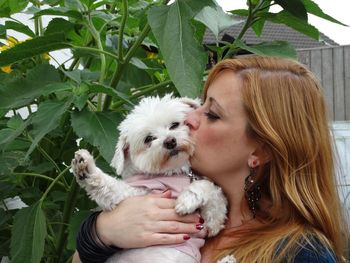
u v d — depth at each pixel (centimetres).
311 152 151
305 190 150
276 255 139
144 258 149
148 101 171
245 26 199
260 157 155
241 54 217
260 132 150
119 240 151
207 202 154
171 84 206
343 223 161
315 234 145
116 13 241
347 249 161
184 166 162
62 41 181
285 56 177
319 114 156
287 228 146
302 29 201
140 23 191
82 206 210
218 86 157
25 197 209
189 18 159
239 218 161
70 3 198
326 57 358
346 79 352
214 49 200
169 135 157
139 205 153
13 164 197
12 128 192
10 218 211
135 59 218
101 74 193
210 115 157
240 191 159
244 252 143
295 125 151
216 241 156
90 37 217
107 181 158
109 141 164
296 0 179
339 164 168
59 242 199
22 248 180
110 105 193
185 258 148
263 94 151
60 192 202
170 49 156
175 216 151
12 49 179
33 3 227
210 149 156
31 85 187
